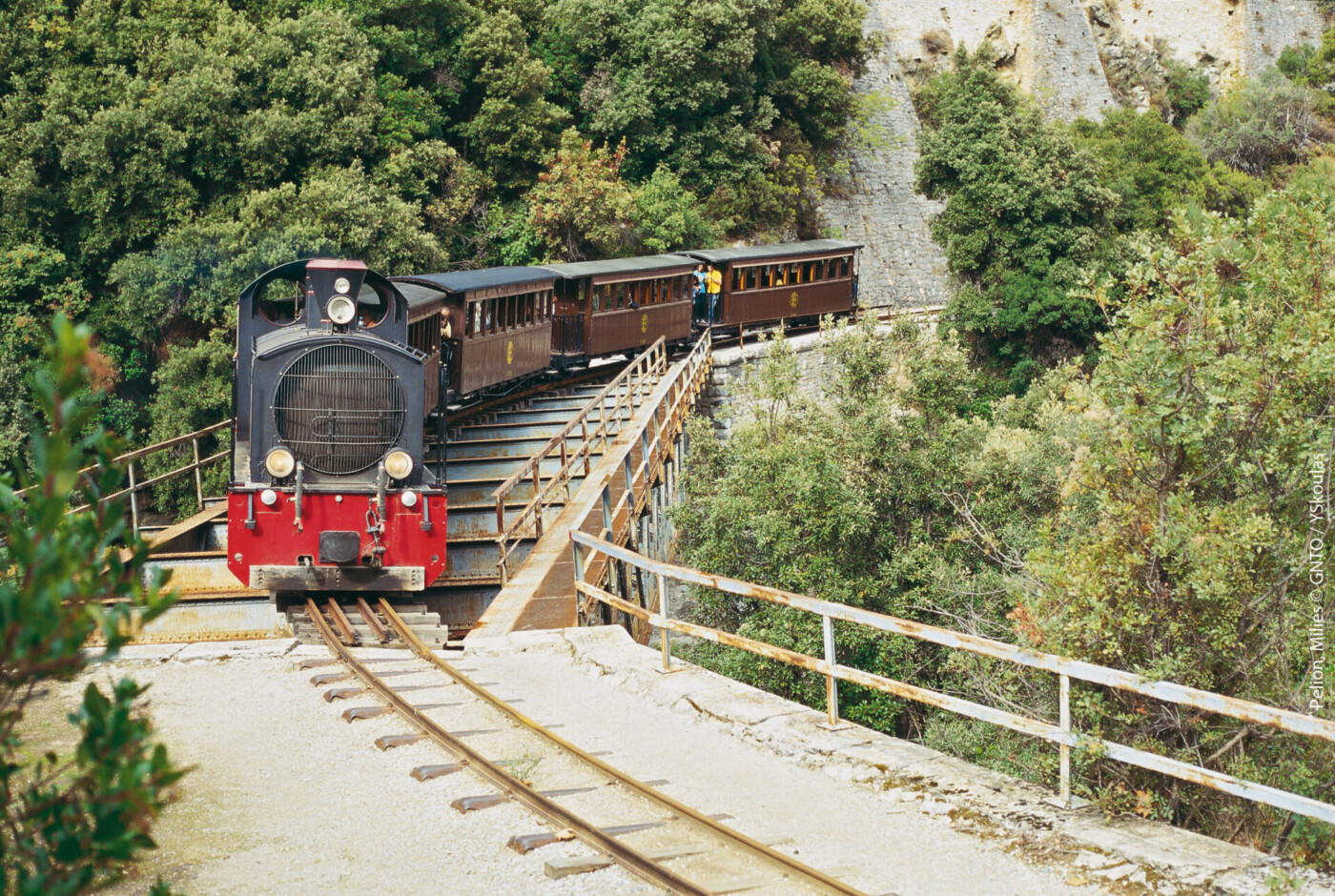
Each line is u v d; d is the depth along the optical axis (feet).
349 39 135.95
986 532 61.31
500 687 36.52
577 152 150.51
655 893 22.00
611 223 152.66
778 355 76.74
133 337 118.32
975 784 27.78
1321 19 315.17
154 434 112.27
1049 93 261.65
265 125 121.19
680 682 35.91
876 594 60.13
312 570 45.11
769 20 182.80
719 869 23.24
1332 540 34.04
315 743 30.89
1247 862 23.47
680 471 78.79
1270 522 32.24
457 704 34.22
